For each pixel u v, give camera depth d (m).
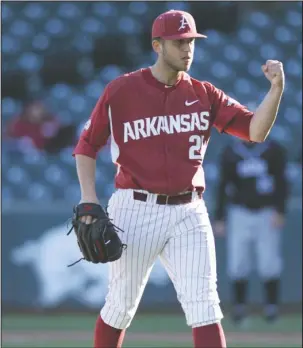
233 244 32.78
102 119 16.44
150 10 55.09
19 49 53.16
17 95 51.69
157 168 16.14
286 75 49.81
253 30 53.22
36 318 34.53
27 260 36.00
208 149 43.47
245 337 29.77
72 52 52.97
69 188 41.28
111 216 16.70
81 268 35.66
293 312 35.91
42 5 55.59
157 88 16.31
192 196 16.44
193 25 16.14
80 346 27.73
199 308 15.84
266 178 32.38
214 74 50.16
